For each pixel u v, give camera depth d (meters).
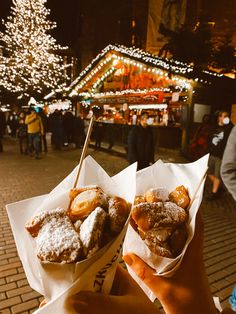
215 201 6.34
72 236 0.71
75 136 14.80
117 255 0.76
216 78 11.14
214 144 6.16
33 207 0.90
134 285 0.81
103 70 16.41
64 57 28.30
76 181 0.93
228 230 4.73
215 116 7.15
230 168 2.71
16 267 3.44
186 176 1.01
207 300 0.77
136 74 15.00
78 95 19.02
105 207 0.81
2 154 12.32
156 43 16.00
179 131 13.14
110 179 0.96
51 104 25.73
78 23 26.28
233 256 3.85
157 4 15.56
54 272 0.68
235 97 12.22
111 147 13.52
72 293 0.67
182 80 11.19
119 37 21.06
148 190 0.98
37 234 0.77
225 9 13.77
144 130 6.08
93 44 23.91
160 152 12.79
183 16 14.31
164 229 0.81
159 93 13.38
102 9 22.75
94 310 0.65
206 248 4.06
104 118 17.25
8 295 2.92
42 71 24.83
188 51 12.80
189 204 0.91
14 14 22.62
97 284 0.74
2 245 4.01
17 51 23.70
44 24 23.50
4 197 6.17
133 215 0.82
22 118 12.34
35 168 9.38
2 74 23.75
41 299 2.88
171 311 0.77
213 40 13.93
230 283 3.24
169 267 0.77
